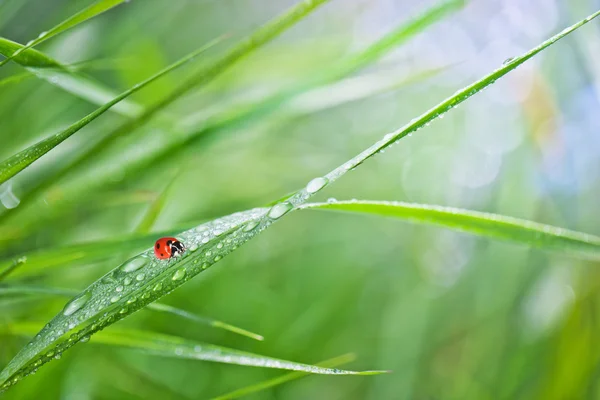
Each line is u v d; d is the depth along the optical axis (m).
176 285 0.33
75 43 0.49
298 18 0.38
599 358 0.51
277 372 0.56
